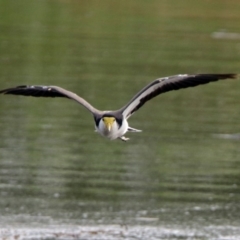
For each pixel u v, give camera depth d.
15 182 15.07
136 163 16.56
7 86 23.02
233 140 18.58
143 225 13.35
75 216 13.62
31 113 20.48
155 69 26.36
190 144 18.16
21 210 13.77
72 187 14.94
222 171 16.22
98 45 30.44
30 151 17.08
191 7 39.25
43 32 32.53
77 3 39.16
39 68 25.95
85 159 16.69
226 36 33.41
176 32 33.78
